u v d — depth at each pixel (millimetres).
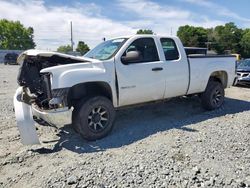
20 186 3557
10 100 8766
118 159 4172
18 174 3854
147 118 6449
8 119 6438
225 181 3486
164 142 4809
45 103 4828
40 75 4949
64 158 4316
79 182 3533
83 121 4867
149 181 3512
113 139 5062
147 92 5723
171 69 6047
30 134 4680
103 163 4043
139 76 5539
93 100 4930
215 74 7227
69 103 4871
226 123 5938
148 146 4652
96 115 5020
